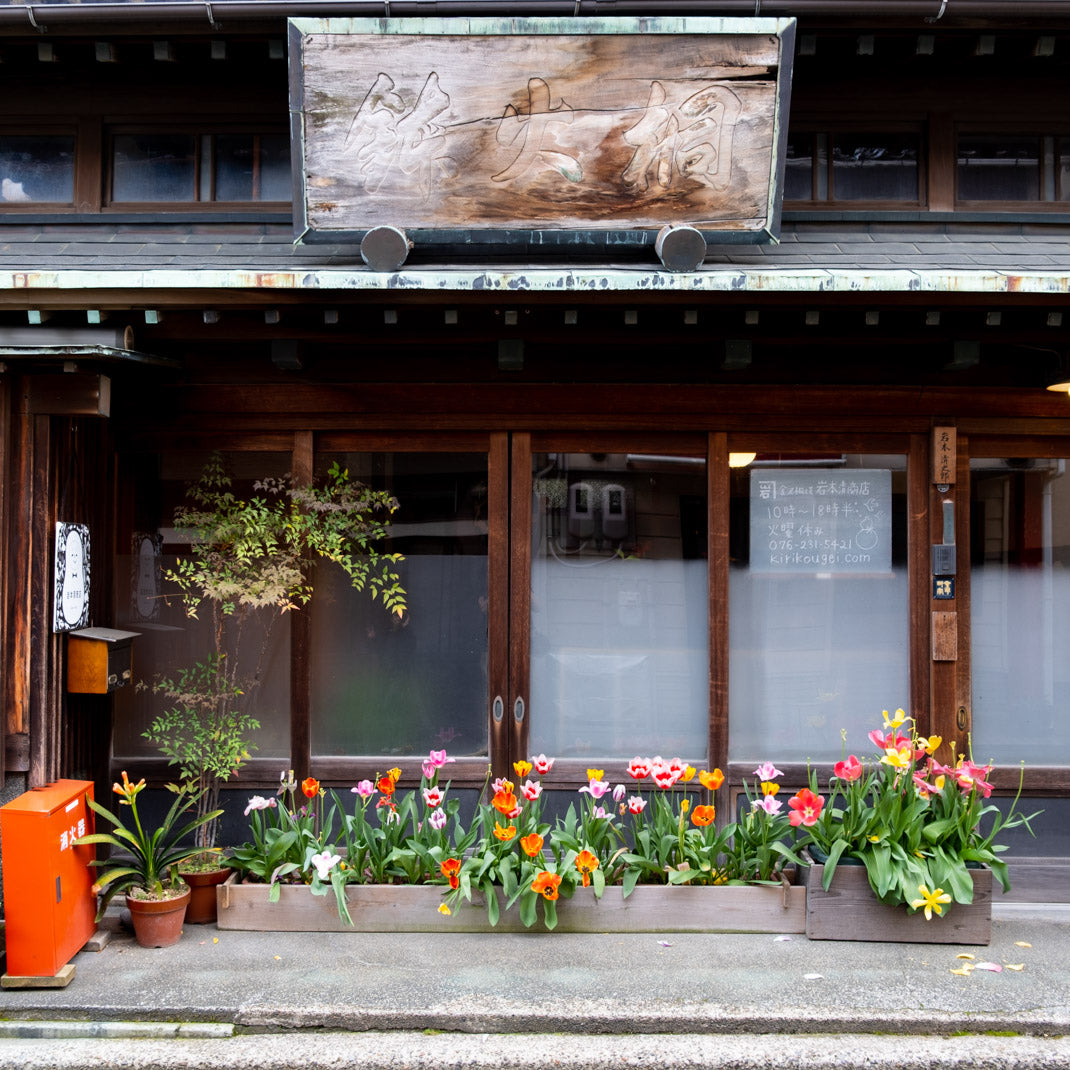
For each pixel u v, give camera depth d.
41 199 4.94
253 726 4.39
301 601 4.61
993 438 4.67
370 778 4.60
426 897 3.96
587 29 3.89
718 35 3.93
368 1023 3.28
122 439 4.68
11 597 3.98
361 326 4.14
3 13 4.24
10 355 3.78
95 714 4.52
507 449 4.64
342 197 4.11
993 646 4.68
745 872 4.08
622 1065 3.11
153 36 4.39
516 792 4.59
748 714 4.66
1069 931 4.07
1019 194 4.98
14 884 3.46
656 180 4.10
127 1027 3.28
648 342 4.27
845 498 4.66
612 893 3.97
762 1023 3.26
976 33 4.44
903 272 3.80
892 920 3.88
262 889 3.99
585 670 4.67
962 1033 3.26
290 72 3.96
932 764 3.96
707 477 4.65
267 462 4.67
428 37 3.89
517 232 4.15
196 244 4.54
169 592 4.68
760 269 4.02
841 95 4.88
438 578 4.67
